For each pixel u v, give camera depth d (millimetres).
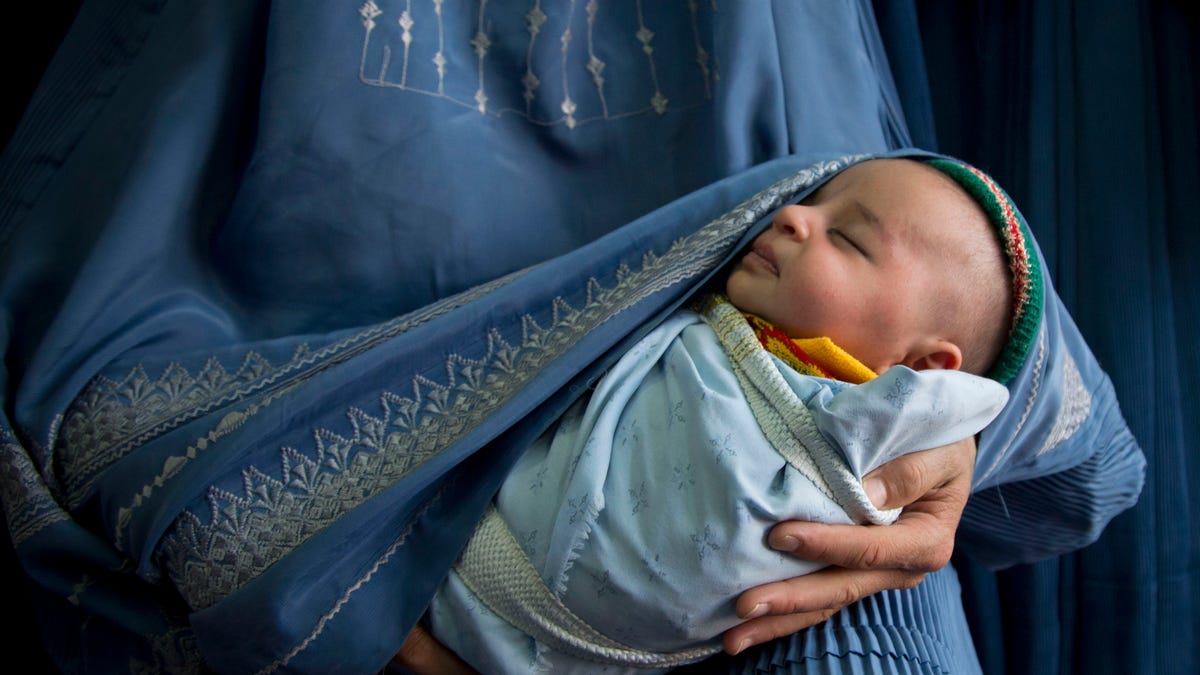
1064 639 1443
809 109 1104
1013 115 1574
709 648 796
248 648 732
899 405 736
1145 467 1306
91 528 876
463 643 787
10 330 954
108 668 854
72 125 1061
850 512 769
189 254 975
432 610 791
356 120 985
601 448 764
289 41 990
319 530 775
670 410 775
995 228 887
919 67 1527
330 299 991
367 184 981
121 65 1078
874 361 861
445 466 751
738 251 899
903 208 853
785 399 764
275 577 716
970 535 1308
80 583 853
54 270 989
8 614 1193
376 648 763
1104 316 1427
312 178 979
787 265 847
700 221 929
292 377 874
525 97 1077
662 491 738
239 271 996
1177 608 1384
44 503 848
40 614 906
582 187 1083
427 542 797
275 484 791
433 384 835
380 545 779
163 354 909
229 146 1029
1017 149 1552
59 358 883
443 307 905
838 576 794
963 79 1685
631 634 754
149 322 920
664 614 732
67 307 892
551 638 757
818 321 836
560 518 743
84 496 860
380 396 820
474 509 784
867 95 1189
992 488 1186
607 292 890
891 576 831
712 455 730
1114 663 1403
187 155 979
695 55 1108
